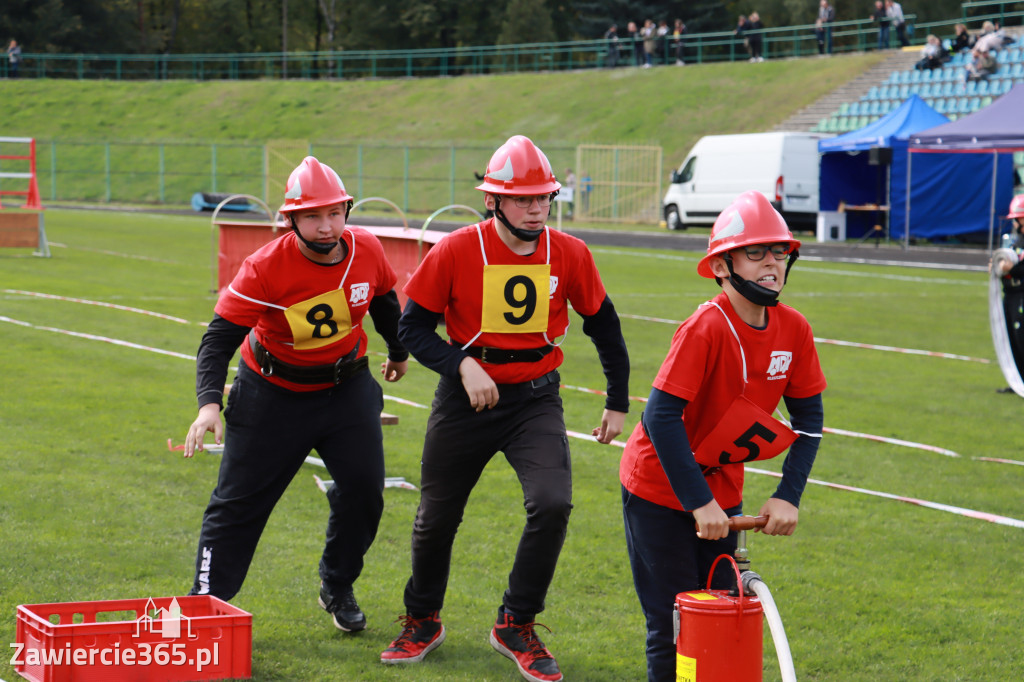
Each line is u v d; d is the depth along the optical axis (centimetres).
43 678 508
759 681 458
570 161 6284
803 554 808
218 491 620
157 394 1266
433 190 6347
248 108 7762
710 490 480
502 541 810
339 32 10831
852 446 1151
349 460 620
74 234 3800
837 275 2995
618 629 657
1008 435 1215
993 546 837
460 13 10006
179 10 11181
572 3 9800
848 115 5375
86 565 714
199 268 2755
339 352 610
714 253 480
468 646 623
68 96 8169
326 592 641
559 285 584
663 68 6969
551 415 589
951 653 634
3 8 9444
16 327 1703
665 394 480
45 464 953
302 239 575
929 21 8806
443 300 581
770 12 9775
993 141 3403
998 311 1451
